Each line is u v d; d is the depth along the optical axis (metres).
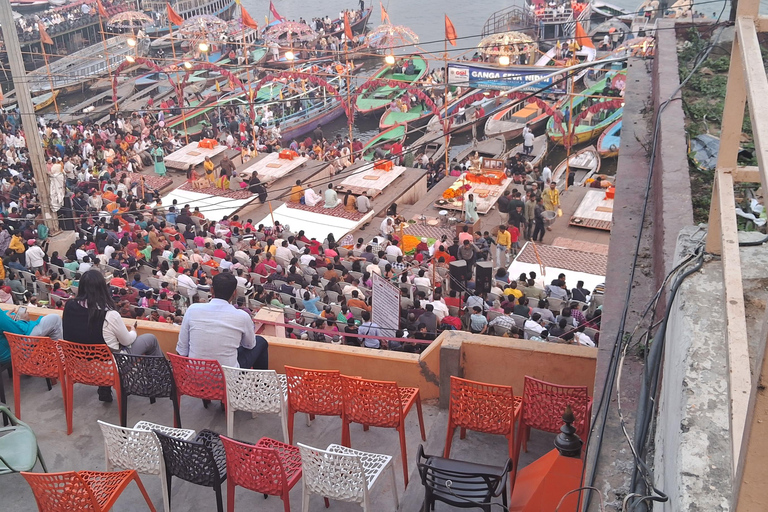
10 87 49.75
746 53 2.73
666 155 7.51
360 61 55.28
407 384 7.70
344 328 12.66
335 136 43.78
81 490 5.36
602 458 4.41
